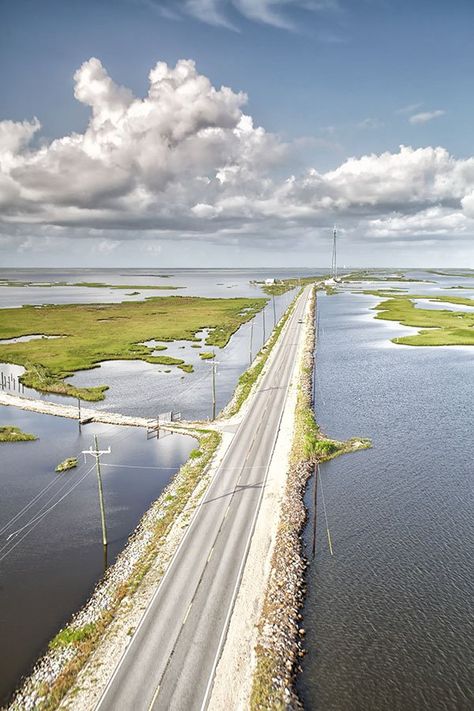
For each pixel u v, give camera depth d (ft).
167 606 130.41
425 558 156.97
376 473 215.10
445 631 126.93
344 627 127.54
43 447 253.44
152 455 240.32
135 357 454.81
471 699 108.27
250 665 112.27
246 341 543.80
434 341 508.12
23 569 153.69
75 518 183.93
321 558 156.15
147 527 173.27
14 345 510.17
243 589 136.87
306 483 204.95
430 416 288.30
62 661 115.55
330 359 444.14
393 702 107.14
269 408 293.84
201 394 343.67
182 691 105.09
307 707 105.29
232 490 192.85
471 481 208.03
